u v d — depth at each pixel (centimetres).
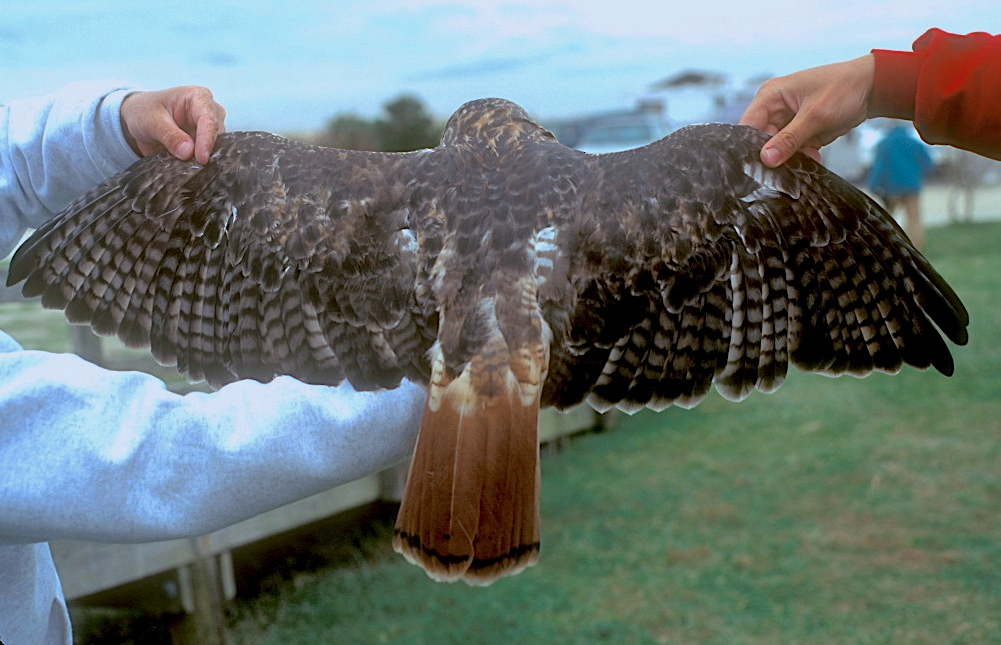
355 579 479
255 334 183
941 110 195
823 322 191
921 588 436
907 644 392
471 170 180
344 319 177
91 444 148
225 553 438
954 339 187
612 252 175
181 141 189
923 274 187
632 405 182
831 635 405
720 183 184
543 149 183
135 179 190
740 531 498
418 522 155
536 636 415
